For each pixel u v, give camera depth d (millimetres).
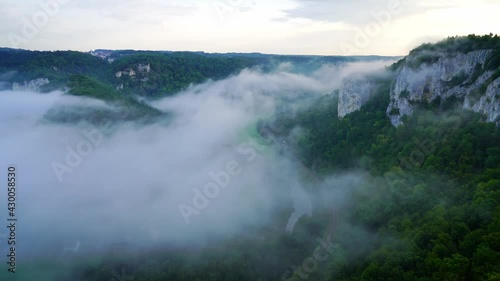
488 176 78750
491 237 58062
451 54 121500
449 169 89875
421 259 64125
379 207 95812
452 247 62062
